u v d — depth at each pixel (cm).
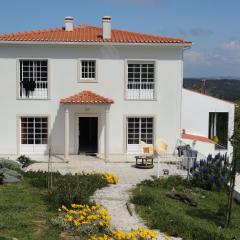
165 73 2595
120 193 1647
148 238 1082
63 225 1123
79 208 1298
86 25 3050
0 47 2520
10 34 2623
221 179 1850
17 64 2538
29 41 2492
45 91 2573
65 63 2553
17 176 1777
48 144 2594
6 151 2588
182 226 1219
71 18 2811
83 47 2547
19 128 2578
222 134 2923
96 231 1114
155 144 2492
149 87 2616
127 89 2600
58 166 2288
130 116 2606
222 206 1588
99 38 2592
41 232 1085
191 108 2919
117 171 2181
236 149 1291
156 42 2531
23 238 1027
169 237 1124
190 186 1862
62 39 2523
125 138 2616
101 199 1538
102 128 2612
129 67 2595
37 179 1709
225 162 1961
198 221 1354
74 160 2447
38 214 1241
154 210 1409
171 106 2616
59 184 1606
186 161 2223
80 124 2728
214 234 1170
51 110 2575
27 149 2600
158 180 1900
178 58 2586
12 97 2559
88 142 2742
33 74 2566
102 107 2475
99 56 2562
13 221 1147
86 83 2573
